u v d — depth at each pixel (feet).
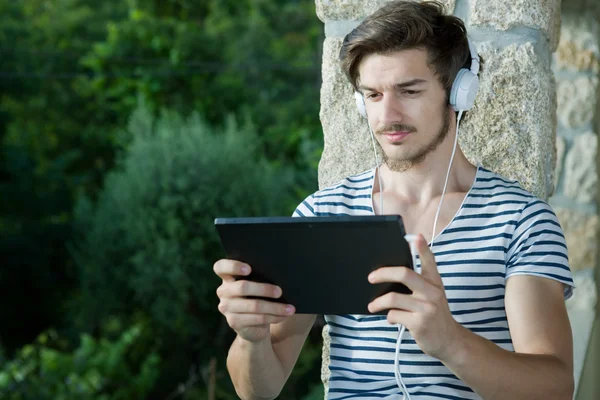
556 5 8.45
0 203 46.09
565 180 11.48
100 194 37.52
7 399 23.76
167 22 49.37
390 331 6.38
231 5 57.62
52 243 45.09
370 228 5.46
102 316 35.06
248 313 5.98
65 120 52.60
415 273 5.43
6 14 55.31
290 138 46.09
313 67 51.39
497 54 7.89
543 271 6.05
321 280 5.79
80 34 56.90
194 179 33.40
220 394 24.86
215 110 48.62
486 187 6.54
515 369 5.55
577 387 9.12
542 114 7.93
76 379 25.22
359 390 6.45
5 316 42.75
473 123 7.97
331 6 8.29
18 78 52.31
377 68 6.28
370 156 8.23
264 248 5.79
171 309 32.99
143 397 28.04
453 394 6.14
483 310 6.21
